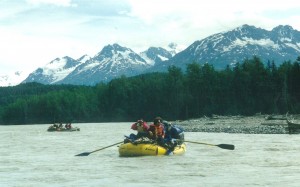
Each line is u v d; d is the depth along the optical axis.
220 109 155.38
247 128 69.88
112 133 76.62
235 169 23.48
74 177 21.38
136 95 188.50
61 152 35.91
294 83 136.00
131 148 30.42
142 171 23.06
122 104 192.50
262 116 114.19
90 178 20.95
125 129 98.00
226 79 156.25
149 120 181.88
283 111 136.50
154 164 26.00
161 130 31.31
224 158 28.94
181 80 171.25
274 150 34.03
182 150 32.56
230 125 83.62
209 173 22.09
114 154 33.03
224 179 20.12
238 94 152.38
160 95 177.25
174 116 170.88
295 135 54.19
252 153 31.98
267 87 145.88
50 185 19.19
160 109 177.12
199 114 160.12
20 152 36.22
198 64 166.75
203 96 160.88
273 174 21.50
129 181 19.91
